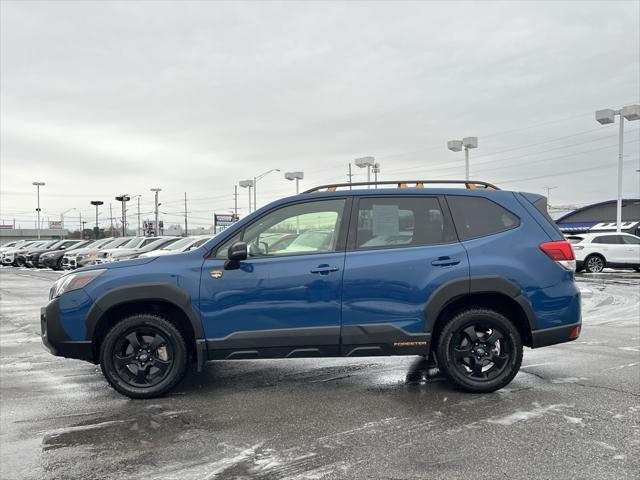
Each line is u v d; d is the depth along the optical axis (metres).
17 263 34.12
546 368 5.61
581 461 3.31
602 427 3.87
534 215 4.88
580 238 20.66
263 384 5.12
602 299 12.47
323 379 5.27
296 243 4.77
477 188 4.98
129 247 21.00
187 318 4.70
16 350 7.12
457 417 4.12
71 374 5.72
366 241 4.74
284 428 3.95
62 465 3.38
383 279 4.60
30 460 3.46
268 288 4.58
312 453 3.50
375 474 3.18
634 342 7.11
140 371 4.70
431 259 4.65
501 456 3.40
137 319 4.65
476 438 3.70
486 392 4.71
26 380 5.46
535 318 4.67
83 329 4.61
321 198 4.86
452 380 4.71
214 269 4.62
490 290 4.61
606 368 5.61
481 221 4.83
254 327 4.58
